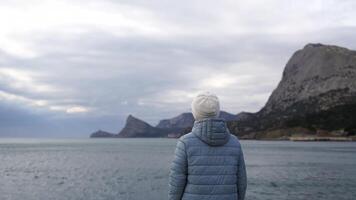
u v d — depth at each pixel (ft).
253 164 249.14
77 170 200.54
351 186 139.33
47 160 280.72
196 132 19.29
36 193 119.85
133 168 212.64
